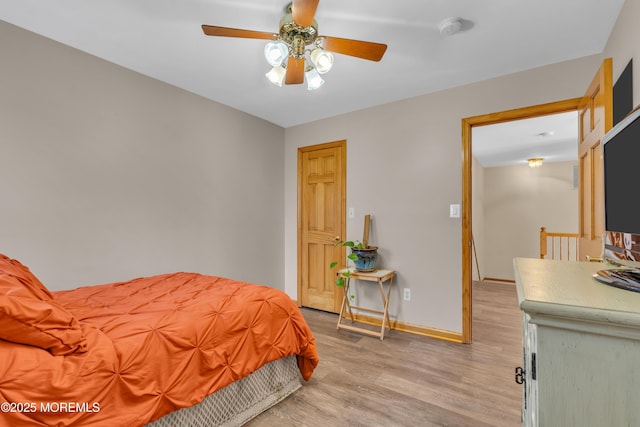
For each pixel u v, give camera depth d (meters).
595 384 0.59
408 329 3.00
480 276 5.79
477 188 5.71
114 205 2.38
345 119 3.47
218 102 3.15
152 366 1.24
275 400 1.83
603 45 2.10
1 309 0.95
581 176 2.17
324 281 3.67
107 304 1.66
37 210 2.01
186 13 1.82
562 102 2.33
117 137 2.40
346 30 1.95
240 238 3.39
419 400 1.87
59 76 2.11
